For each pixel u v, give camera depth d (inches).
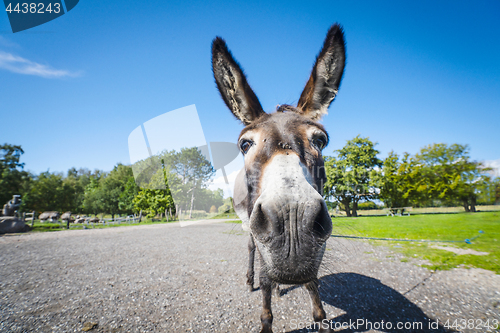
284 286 37.5
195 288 38.0
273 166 15.9
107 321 27.5
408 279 37.9
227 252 65.8
